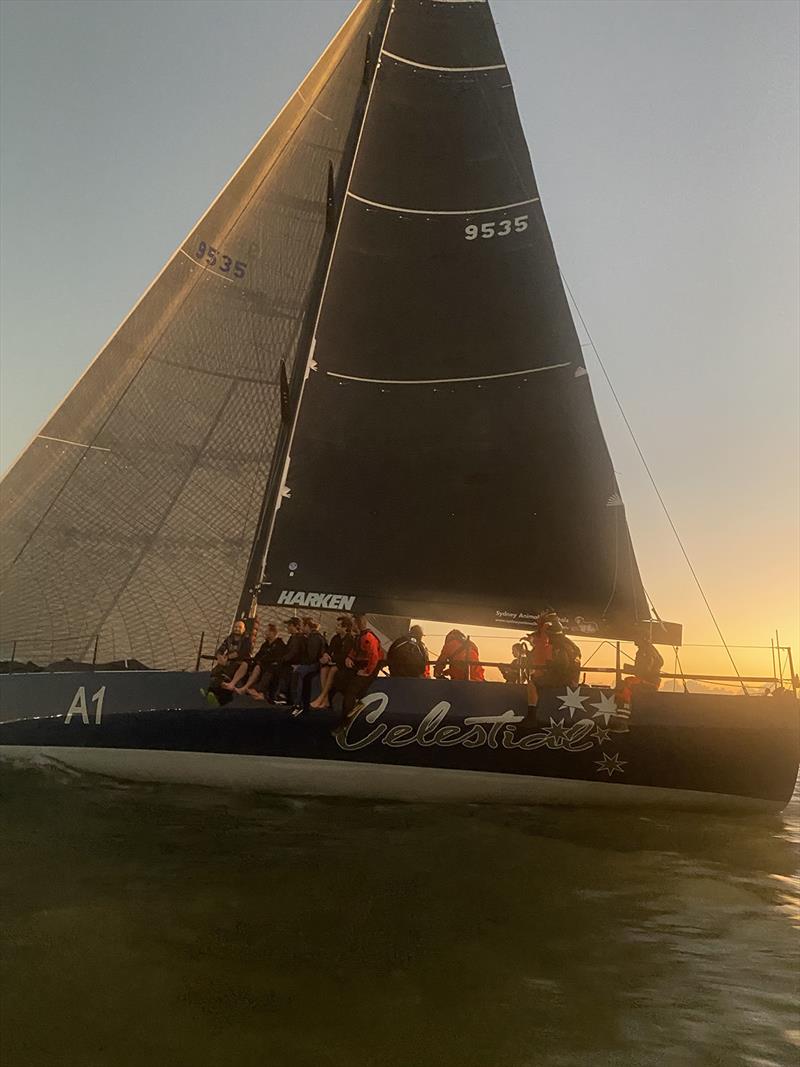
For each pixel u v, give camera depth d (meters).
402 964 4.77
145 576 11.30
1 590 10.85
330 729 9.16
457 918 5.65
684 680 10.10
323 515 11.32
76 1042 3.65
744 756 9.70
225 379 12.21
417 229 12.63
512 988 4.50
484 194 12.77
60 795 8.55
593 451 11.79
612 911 6.00
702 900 6.39
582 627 11.24
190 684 9.28
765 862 7.76
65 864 6.27
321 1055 3.67
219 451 11.94
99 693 9.37
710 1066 3.68
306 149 13.34
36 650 10.80
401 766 9.33
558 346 12.12
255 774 9.28
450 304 12.32
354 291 12.27
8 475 11.09
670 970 4.86
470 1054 3.74
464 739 9.28
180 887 5.89
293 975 4.51
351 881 6.34
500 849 7.64
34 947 4.63
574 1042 3.89
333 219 12.62
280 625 12.14
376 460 11.63
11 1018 3.82
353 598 11.15
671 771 9.69
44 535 11.05
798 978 4.78
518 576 11.37
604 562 11.43
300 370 11.88
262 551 11.23
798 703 9.84
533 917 5.78
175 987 4.26
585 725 9.42
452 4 13.53
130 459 11.54
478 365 12.06
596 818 9.32
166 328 12.05
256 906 5.61
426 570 11.32
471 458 11.71
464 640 10.30
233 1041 3.75
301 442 11.50
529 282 12.41
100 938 4.84
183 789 9.25
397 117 13.02
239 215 12.77
